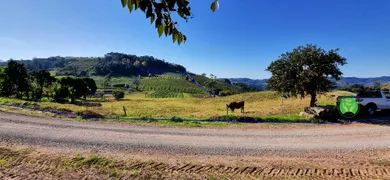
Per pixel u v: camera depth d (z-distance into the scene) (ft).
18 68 113.70
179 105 127.85
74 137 32.30
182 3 6.89
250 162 24.71
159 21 6.68
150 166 23.22
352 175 21.59
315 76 51.37
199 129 39.83
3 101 63.52
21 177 20.43
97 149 27.84
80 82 152.97
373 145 30.55
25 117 44.06
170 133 36.58
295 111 67.77
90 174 21.34
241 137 34.78
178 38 7.26
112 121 45.47
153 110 88.43
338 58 51.01
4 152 25.31
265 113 67.15
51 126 38.17
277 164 24.11
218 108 101.55
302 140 33.30
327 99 98.89
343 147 29.89
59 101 118.21
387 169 22.68
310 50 52.54
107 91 310.04
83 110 55.62
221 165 23.71
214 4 6.79
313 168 23.08
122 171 21.98
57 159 24.09
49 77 188.03
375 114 53.31
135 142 31.07
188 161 24.81
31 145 28.22
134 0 6.32
